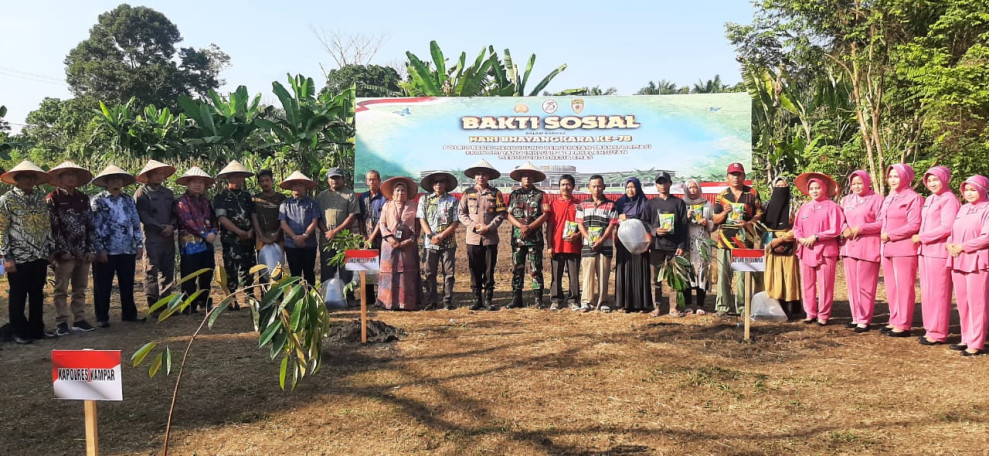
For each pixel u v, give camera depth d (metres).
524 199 8.58
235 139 17.59
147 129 17.05
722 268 7.93
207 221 8.43
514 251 8.69
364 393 5.04
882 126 12.82
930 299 6.42
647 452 3.89
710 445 3.99
